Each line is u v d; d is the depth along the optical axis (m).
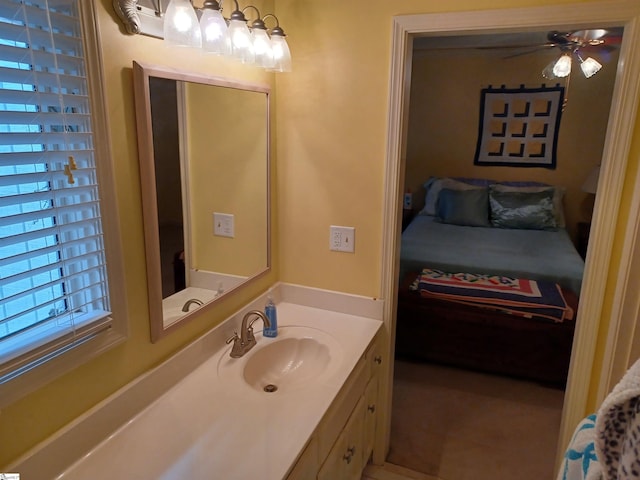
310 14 1.85
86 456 1.18
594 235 1.68
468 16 1.64
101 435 1.23
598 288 1.70
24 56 0.96
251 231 1.91
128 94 1.22
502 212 4.50
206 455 1.19
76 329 1.11
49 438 1.10
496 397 2.82
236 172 1.76
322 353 1.82
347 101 1.88
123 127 1.22
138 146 1.27
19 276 0.98
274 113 2.00
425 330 3.08
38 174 1.00
